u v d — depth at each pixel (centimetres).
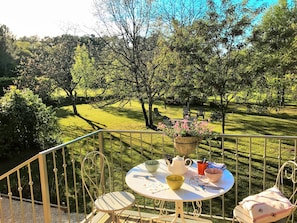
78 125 1138
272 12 714
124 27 994
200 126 226
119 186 473
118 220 244
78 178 536
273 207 185
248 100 753
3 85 1538
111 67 1022
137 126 1074
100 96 1055
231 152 704
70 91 1420
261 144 772
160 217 247
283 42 680
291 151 693
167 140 842
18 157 693
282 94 781
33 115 730
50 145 759
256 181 508
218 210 397
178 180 185
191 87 730
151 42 1000
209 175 196
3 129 666
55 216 386
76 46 1479
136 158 669
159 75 931
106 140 864
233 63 684
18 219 381
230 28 694
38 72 1420
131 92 1005
